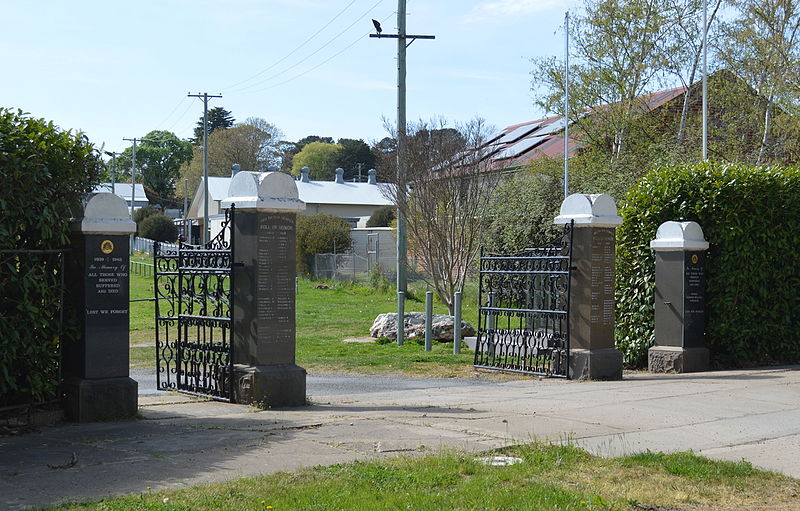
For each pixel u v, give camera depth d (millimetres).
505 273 13633
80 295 8594
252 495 5516
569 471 6348
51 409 8531
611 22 31594
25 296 8023
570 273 12562
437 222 22266
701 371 13461
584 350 12500
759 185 13875
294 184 9992
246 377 9750
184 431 7957
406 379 12992
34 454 6902
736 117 28562
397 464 6406
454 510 5258
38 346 8266
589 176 28953
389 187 24172
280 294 9875
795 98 25438
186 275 11047
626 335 14469
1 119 8055
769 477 6258
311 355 16234
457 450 6941
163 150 108125
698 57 31281
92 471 6270
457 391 11383
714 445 7457
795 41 26031
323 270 43250
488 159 24672
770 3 26109
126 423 8461
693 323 13531
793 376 12367
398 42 20547
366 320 23812
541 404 9773
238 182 9984
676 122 32375
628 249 14477
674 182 14141
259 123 95688
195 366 10750
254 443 7297
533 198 28844
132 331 21797
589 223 12430
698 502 5656
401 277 19250
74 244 8664
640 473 6312
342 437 7582
